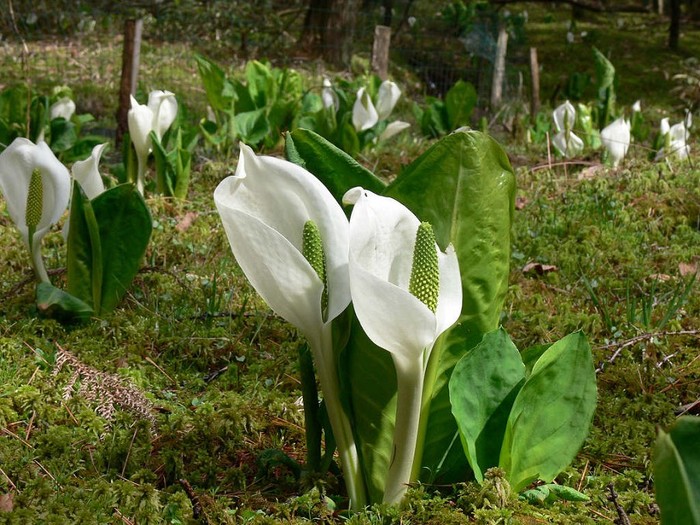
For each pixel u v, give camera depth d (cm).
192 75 429
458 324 78
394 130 251
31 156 111
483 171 75
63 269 127
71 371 100
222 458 89
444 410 80
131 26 241
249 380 105
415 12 612
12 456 86
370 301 66
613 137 227
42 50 426
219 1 517
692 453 61
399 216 70
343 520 79
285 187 71
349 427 76
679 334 120
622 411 102
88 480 83
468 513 78
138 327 114
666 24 804
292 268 70
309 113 256
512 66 497
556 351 76
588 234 168
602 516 81
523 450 78
